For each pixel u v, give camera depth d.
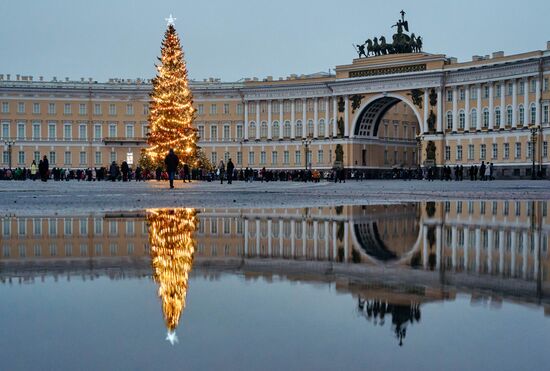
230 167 64.50
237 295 6.79
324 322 5.64
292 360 4.61
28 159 118.31
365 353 4.75
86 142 119.44
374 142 111.31
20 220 16.78
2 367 4.43
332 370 4.41
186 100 81.38
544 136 87.38
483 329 5.39
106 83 119.88
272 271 8.40
